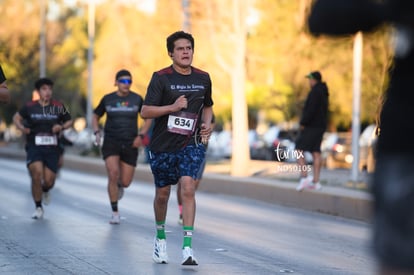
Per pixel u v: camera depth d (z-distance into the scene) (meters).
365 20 6.75
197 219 30.11
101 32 102.88
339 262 20.77
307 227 28.28
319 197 33.50
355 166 41.38
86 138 96.75
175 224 28.20
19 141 102.94
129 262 19.83
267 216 31.69
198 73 19.16
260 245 23.59
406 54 7.24
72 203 34.97
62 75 109.56
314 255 21.89
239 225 28.47
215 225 28.31
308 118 34.47
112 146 27.94
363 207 30.67
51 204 34.25
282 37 61.38
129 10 84.81
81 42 109.88
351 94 61.91
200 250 22.36
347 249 23.09
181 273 18.48
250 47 62.03
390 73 7.53
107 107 28.16
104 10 93.00
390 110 7.35
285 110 62.47
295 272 19.16
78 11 112.00
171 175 19.12
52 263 19.53
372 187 7.40
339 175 48.97
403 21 6.98
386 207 7.16
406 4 6.95
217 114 91.88
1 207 32.62
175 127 18.66
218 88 65.44
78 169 64.38
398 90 7.34
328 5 6.67
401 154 7.23
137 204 35.25
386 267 7.12
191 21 56.53
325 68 61.38
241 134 50.31
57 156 29.53
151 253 21.33
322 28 6.75
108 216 30.14
